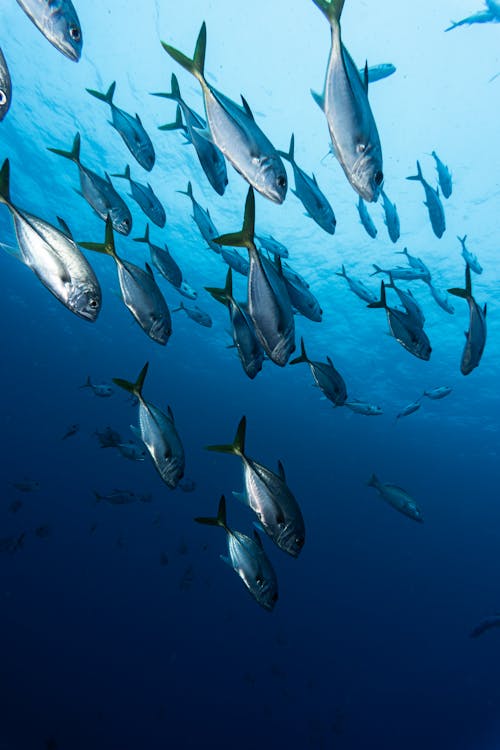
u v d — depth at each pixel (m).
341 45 1.94
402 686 31.03
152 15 15.45
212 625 32.41
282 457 38.59
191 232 23.78
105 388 9.52
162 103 17.92
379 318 27.16
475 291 23.20
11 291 34.31
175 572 38.12
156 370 37.28
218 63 16.73
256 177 2.27
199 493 38.62
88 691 21.38
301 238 22.45
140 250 26.08
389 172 19.22
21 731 16.53
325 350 31.12
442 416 35.12
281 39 16.00
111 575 39.03
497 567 46.62
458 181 19.02
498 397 32.00
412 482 41.03
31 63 17.14
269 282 2.43
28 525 43.59
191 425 38.88
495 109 16.88
